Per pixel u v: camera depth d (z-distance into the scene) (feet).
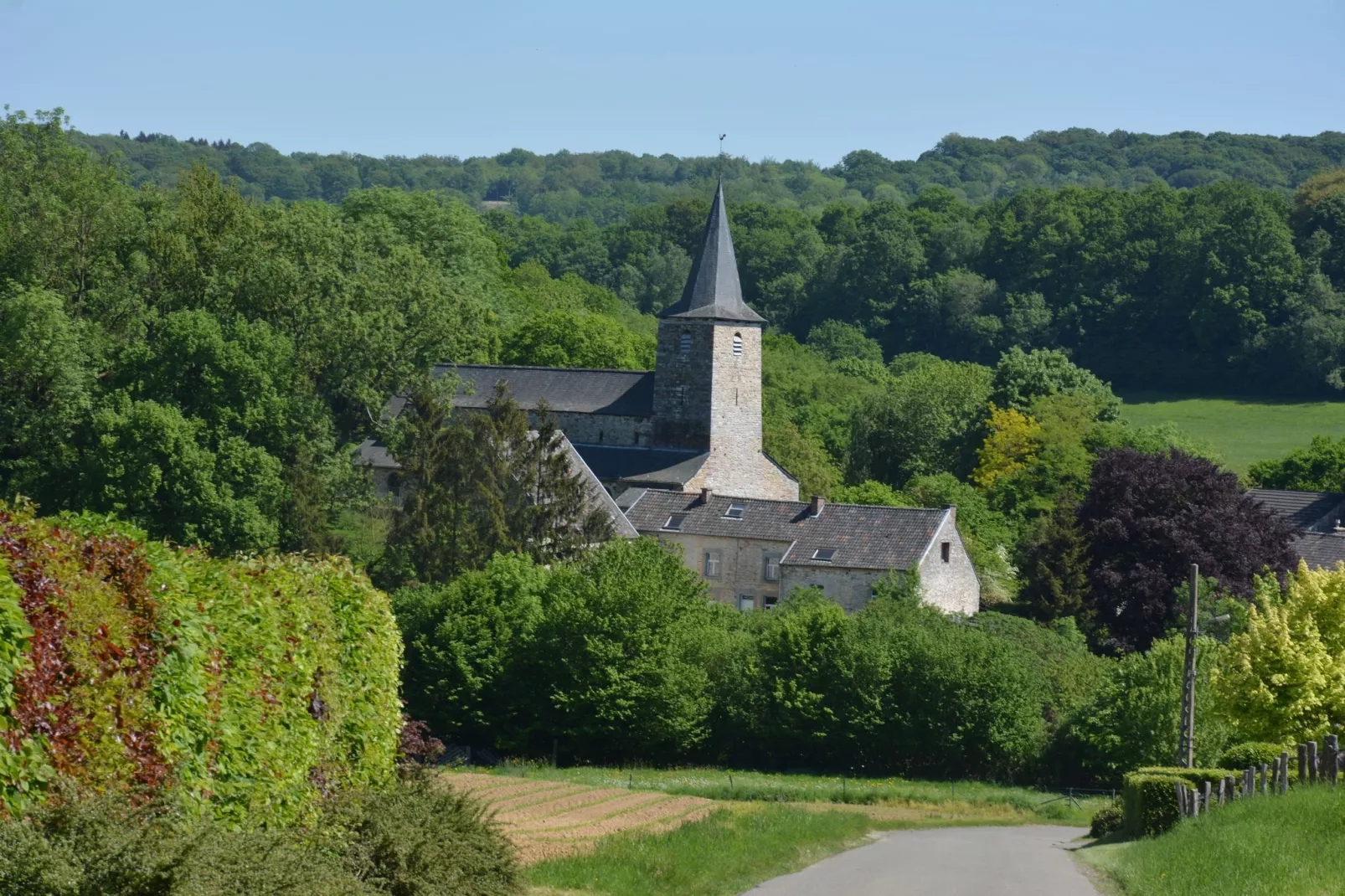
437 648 194.49
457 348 266.57
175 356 230.68
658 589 195.11
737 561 266.77
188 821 48.03
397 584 219.20
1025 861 90.74
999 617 233.76
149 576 51.08
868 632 195.31
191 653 52.11
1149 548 251.80
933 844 105.09
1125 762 178.81
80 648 46.14
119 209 258.78
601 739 193.06
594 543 226.17
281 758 58.39
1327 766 95.81
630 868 74.90
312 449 238.48
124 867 39.88
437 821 61.16
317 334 249.75
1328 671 135.23
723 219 295.69
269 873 44.83
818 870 81.92
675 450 293.64
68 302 251.39
